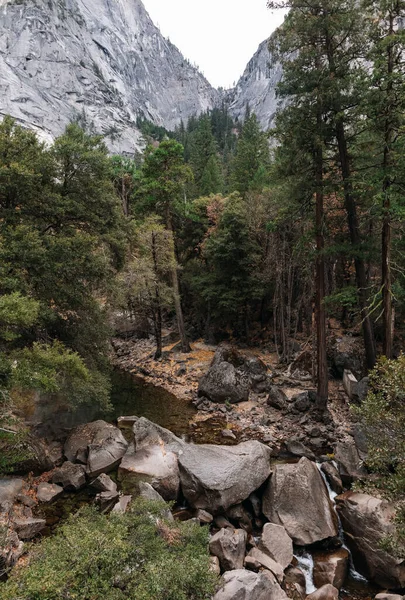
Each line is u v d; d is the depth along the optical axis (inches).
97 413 746.8
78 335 660.7
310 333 1142.3
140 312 1323.8
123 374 1067.3
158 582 239.3
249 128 1873.8
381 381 311.3
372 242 690.8
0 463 459.8
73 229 632.4
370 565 380.5
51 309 605.0
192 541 319.9
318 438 654.5
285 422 730.8
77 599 219.9
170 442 570.3
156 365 1122.0
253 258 1126.4
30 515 432.8
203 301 1289.4
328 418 705.6
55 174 624.1
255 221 1144.2
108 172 674.2
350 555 411.2
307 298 1139.9
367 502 420.5
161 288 1141.7
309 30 612.1
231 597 277.6
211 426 725.9
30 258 516.7
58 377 569.0
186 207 1359.5
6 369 405.7
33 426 596.1
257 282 1146.7
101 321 718.5
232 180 1902.1
